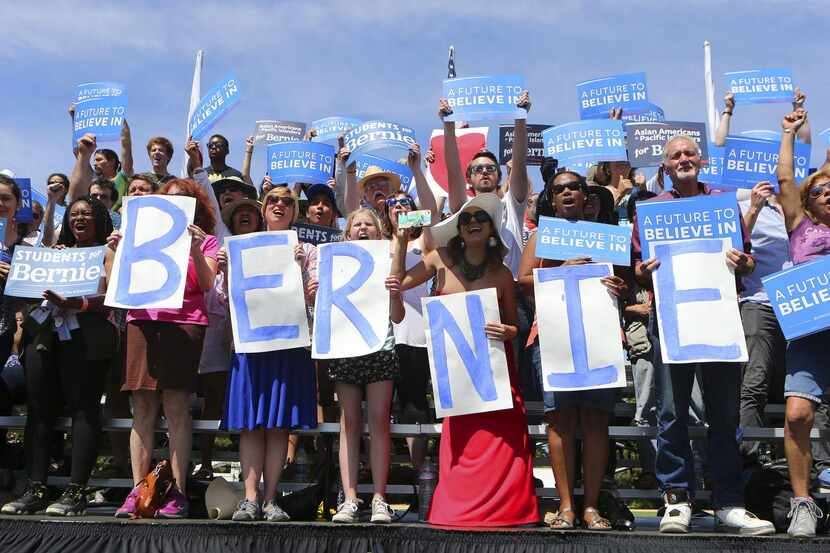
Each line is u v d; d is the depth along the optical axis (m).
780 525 4.71
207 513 5.17
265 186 7.38
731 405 4.75
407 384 5.68
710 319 4.72
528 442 4.99
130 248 5.23
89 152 7.11
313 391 5.17
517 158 6.28
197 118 7.83
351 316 5.05
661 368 4.82
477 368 4.94
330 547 4.53
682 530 4.49
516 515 4.75
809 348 4.68
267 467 5.02
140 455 5.13
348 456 4.95
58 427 5.54
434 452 6.80
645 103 7.64
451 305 5.04
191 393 5.30
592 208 5.63
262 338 5.04
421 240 6.14
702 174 6.70
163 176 7.71
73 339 5.29
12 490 5.47
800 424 4.61
